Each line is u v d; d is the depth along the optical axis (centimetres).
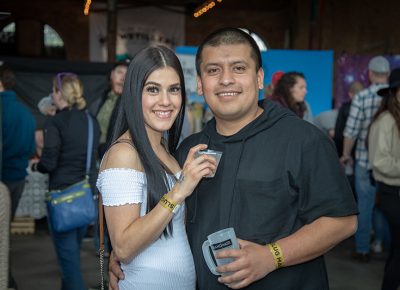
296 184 202
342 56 904
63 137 394
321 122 701
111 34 1141
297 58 798
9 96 456
